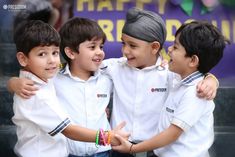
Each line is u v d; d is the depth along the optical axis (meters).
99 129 3.91
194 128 3.76
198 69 3.78
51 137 3.78
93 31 3.96
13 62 5.47
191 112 3.65
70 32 3.99
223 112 5.29
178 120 3.67
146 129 4.17
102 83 4.18
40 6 5.62
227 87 5.30
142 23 3.98
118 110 4.22
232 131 5.20
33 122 3.72
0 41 5.50
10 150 5.04
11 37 5.52
